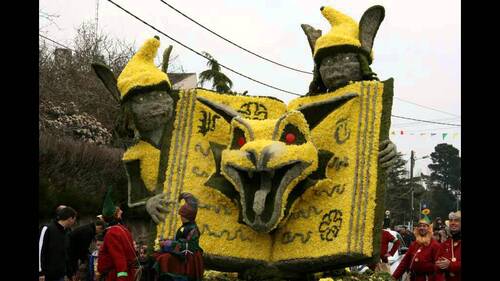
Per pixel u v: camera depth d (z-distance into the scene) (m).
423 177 59.75
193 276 8.45
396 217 51.34
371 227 10.02
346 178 10.38
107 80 11.99
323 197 10.52
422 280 10.46
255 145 10.09
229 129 11.33
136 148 11.59
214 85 28.31
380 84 10.57
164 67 11.93
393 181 52.38
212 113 11.49
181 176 11.25
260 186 10.13
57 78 32.06
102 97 31.95
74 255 12.70
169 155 11.41
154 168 11.44
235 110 11.45
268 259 10.63
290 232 10.57
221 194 10.70
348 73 10.77
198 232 8.63
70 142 20.36
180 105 11.62
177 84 39.97
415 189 51.19
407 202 51.44
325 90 11.28
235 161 10.16
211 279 11.08
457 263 9.68
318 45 10.93
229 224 10.82
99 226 13.03
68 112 28.66
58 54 34.50
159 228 11.00
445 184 62.66
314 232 10.38
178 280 8.30
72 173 19.88
